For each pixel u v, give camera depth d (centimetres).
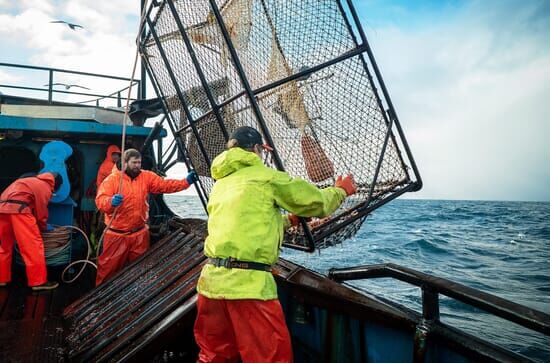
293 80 279
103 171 567
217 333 207
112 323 304
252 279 189
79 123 536
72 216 529
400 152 296
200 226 456
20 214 432
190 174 431
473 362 166
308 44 288
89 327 320
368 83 295
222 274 192
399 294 1071
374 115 295
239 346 192
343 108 289
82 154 584
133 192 441
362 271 236
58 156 508
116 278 414
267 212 198
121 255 449
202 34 306
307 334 270
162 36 357
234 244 192
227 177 212
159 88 419
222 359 209
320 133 284
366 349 227
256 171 205
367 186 287
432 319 183
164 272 365
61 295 438
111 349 259
